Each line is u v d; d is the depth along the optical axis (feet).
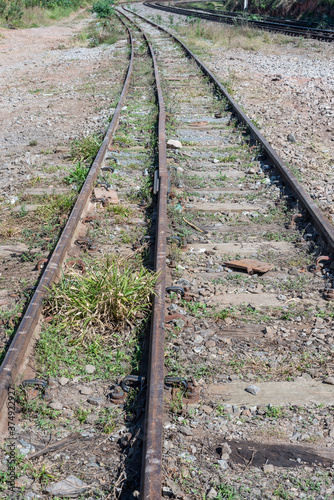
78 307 13.06
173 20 107.96
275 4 110.11
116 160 25.38
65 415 10.26
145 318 13.12
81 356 12.05
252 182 23.04
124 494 8.44
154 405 9.38
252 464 9.09
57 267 14.51
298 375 11.25
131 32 85.92
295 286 14.79
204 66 48.16
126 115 34.22
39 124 34.32
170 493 8.35
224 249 17.16
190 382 10.90
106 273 13.74
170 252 16.35
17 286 14.99
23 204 21.06
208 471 8.93
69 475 8.82
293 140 28.40
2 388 9.84
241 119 31.40
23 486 8.57
